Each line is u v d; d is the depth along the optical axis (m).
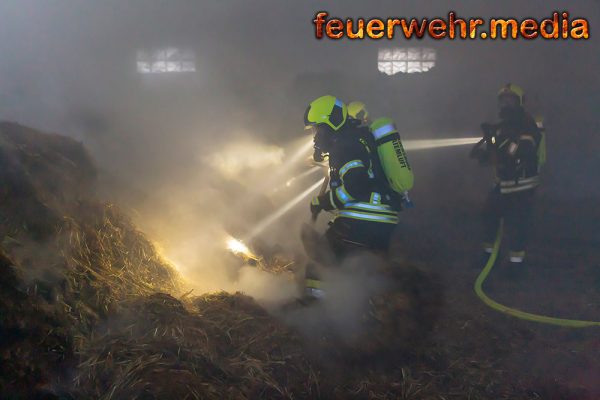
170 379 3.34
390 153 4.62
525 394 4.20
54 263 3.86
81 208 4.55
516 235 6.76
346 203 4.66
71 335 3.53
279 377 3.88
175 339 3.76
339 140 4.62
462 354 4.70
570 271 7.14
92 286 3.94
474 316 5.42
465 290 6.24
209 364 3.66
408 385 4.12
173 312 4.02
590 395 4.20
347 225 4.67
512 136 6.61
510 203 6.71
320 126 4.64
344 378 4.11
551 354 4.83
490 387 4.26
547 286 6.58
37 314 3.46
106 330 3.77
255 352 3.99
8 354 3.23
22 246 3.80
